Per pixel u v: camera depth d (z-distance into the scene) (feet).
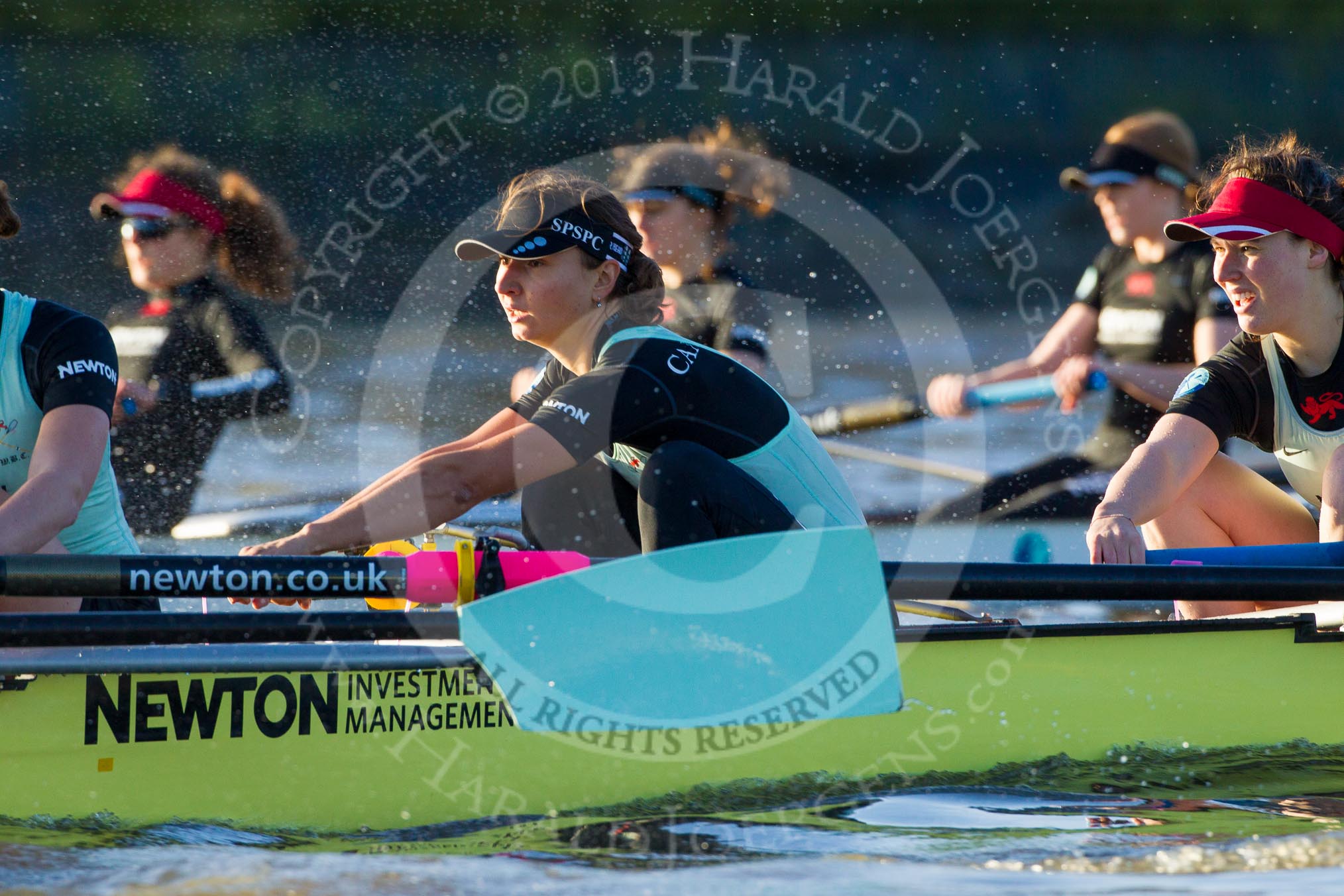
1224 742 38.19
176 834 29.12
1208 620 38.34
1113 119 236.84
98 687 29.19
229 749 30.17
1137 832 30.60
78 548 36.17
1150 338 71.82
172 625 29.35
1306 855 28.66
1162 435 43.60
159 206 67.67
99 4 202.59
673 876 27.12
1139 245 71.10
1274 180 41.39
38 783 28.60
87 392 33.09
